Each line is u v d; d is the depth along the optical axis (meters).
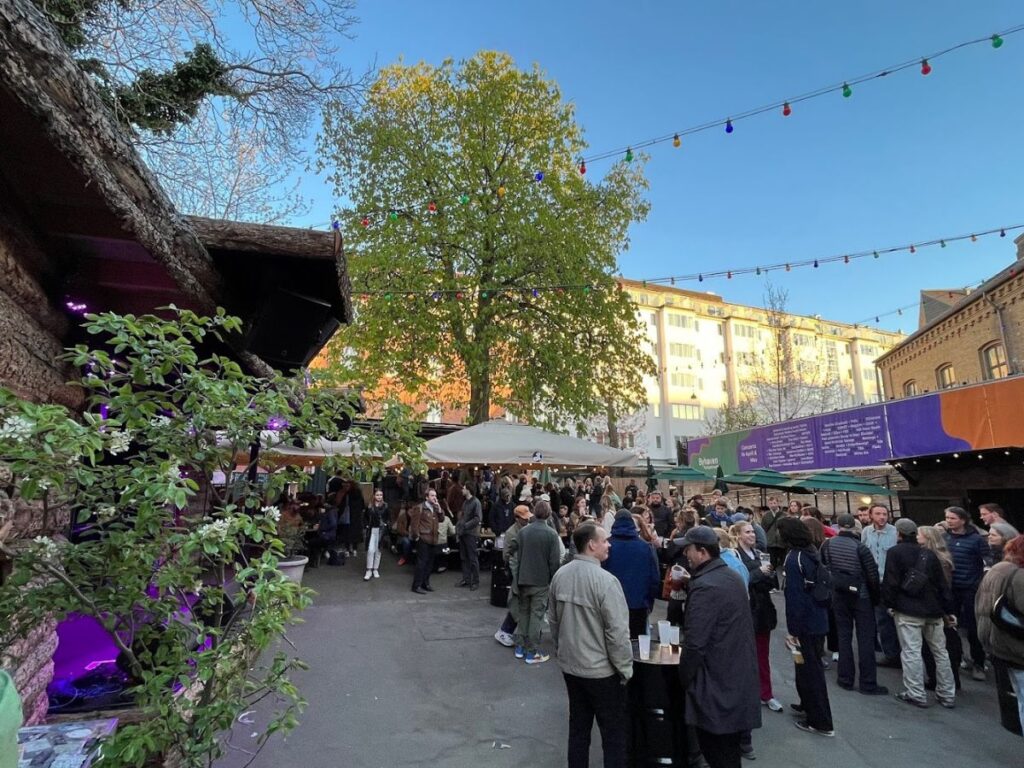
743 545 5.31
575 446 10.48
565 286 14.44
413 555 12.10
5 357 2.37
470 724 4.55
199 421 2.19
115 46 4.62
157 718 2.00
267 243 3.15
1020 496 8.67
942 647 5.16
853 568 5.58
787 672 6.04
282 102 5.82
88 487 2.07
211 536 1.92
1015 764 4.03
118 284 3.02
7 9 1.42
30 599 1.97
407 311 15.45
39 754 1.96
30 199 2.39
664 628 4.07
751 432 18.05
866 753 4.18
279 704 4.75
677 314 53.19
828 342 57.62
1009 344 16.05
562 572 3.75
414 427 2.92
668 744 3.71
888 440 12.30
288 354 3.69
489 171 16.84
